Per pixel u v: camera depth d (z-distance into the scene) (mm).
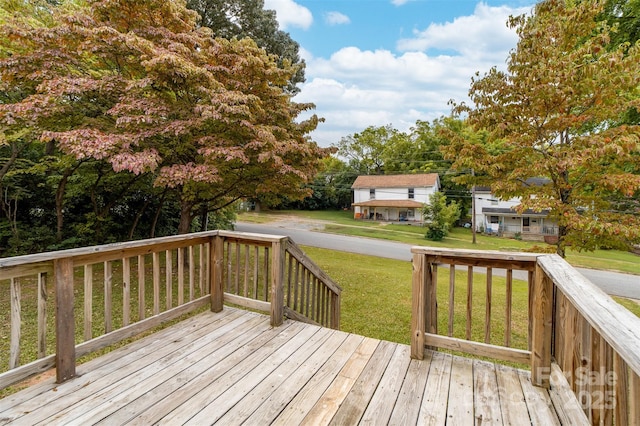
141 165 4242
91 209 9273
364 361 2391
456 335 4730
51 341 3746
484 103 5004
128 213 9945
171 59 4246
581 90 4301
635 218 4480
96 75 5234
